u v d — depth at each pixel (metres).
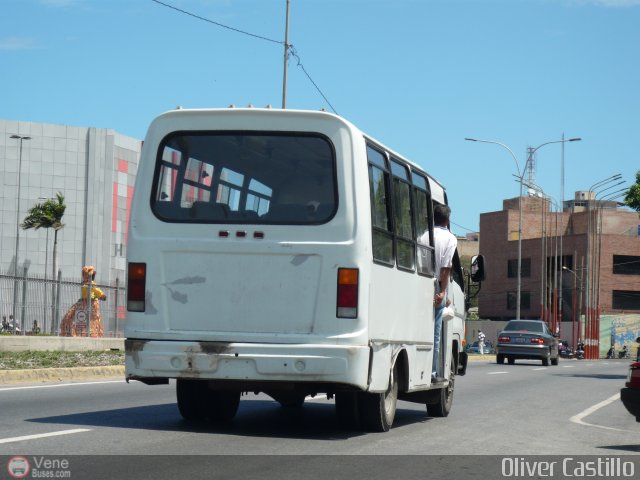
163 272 10.10
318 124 10.04
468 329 87.06
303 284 9.86
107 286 35.09
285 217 9.95
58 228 70.69
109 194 74.62
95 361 23.52
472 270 14.48
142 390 15.98
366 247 9.87
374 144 10.51
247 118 10.15
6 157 73.69
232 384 10.05
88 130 74.94
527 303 94.25
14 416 11.27
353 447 9.48
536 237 98.94
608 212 99.19
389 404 11.00
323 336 9.78
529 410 15.88
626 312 88.50
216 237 10.02
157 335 10.05
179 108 10.30
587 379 28.42
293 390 10.06
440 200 13.69
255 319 9.90
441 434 11.25
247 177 10.10
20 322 30.16
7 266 73.38
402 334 11.17
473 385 22.84
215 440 9.51
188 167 10.22
